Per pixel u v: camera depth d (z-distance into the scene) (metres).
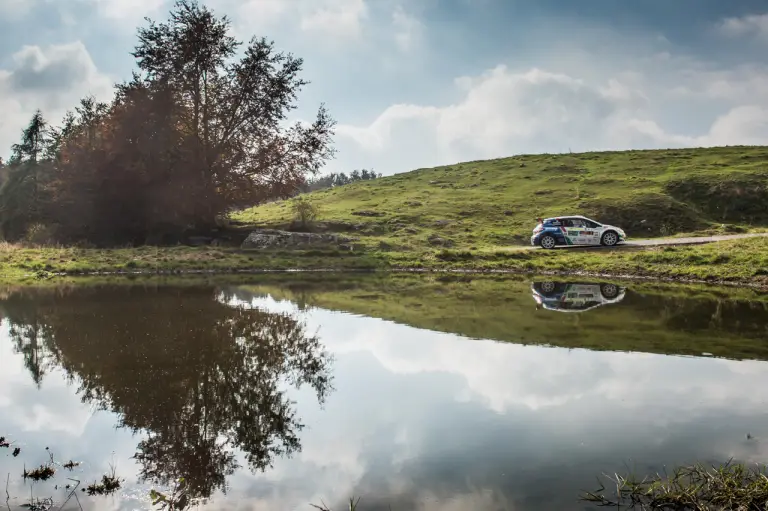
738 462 5.39
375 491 4.91
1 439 6.18
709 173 46.28
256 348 10.43
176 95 35.59
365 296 18.41
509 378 8.40
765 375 8.41
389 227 40.50
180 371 8.81
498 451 5.73
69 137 44.56
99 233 36.50
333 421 6.66
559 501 4.70
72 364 9.16
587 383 8.09
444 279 24.50
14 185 48.44
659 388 7.81
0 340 10.85
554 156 63.72
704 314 14.09
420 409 7.04
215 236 36.91
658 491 4.80
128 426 6.56
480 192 50.84
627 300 16.92
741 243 25.48
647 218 38.75
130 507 4.72
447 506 4.62
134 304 15.83
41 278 23.28
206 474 5.32
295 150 39.09
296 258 30.61
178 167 35.59
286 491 4.95
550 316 13.98
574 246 31.08
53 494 4.95
